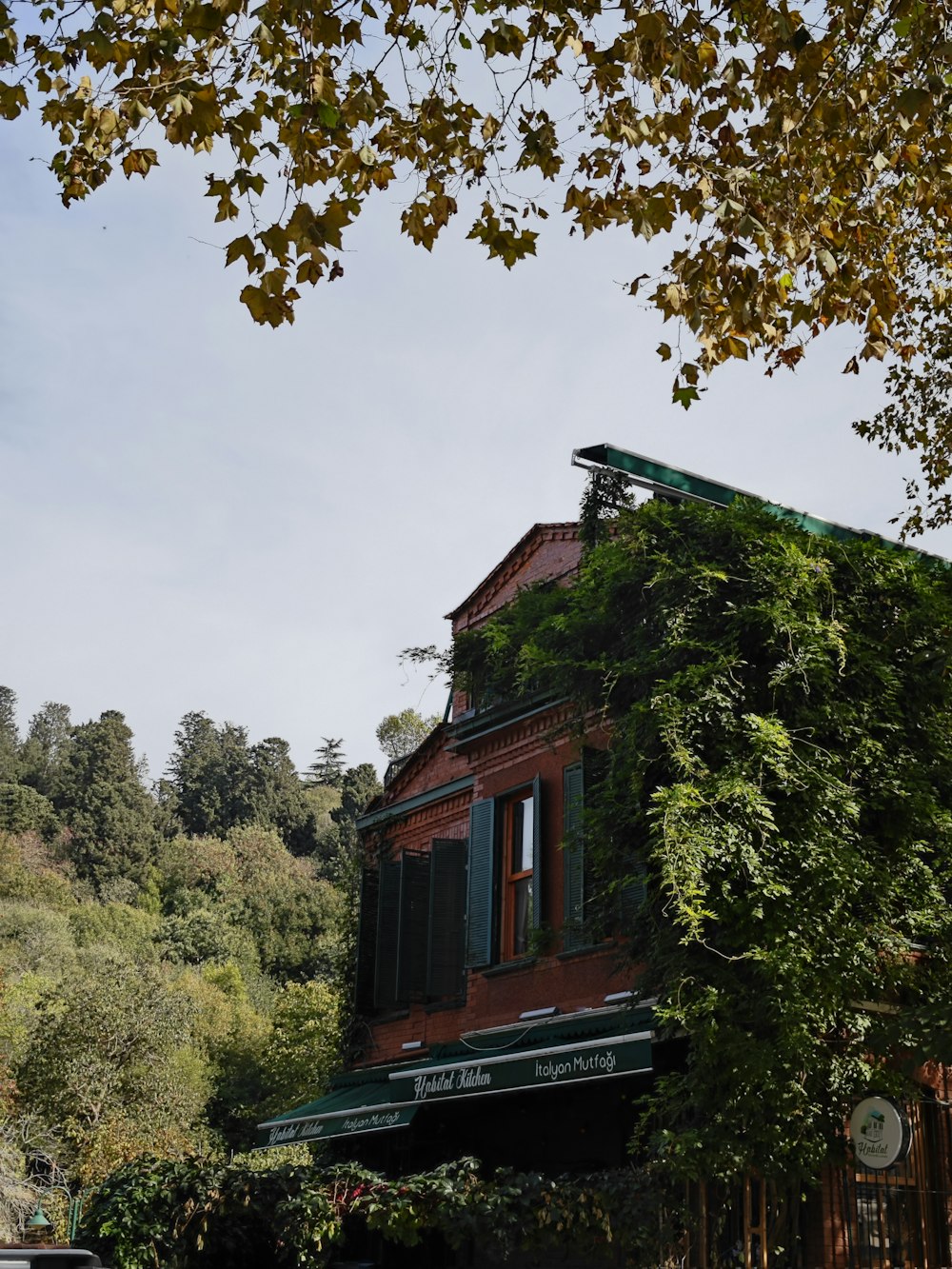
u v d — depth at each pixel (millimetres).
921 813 12164
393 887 19141
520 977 16266
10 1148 28438
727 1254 10492
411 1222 11547
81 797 93688
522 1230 11023
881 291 10125
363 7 7820
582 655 13367
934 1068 12914
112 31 7332
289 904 76312
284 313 7766
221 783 108312
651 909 11914
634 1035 11898
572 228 8797
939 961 12023
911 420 16000
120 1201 13258
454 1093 14383
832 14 9484
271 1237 13898
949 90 8891
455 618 20016
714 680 11695
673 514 12906
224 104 8062
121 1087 33812
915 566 13297
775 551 12375
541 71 8594
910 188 10953
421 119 8570
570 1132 14672
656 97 8445
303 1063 36531
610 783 12477
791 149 9195
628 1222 10516
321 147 8180
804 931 11031
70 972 58031
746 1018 10852
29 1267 6719
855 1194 11586
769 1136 10352
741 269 8539
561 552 17953
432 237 8859
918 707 12750
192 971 63281
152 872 88812
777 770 11328
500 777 17781
